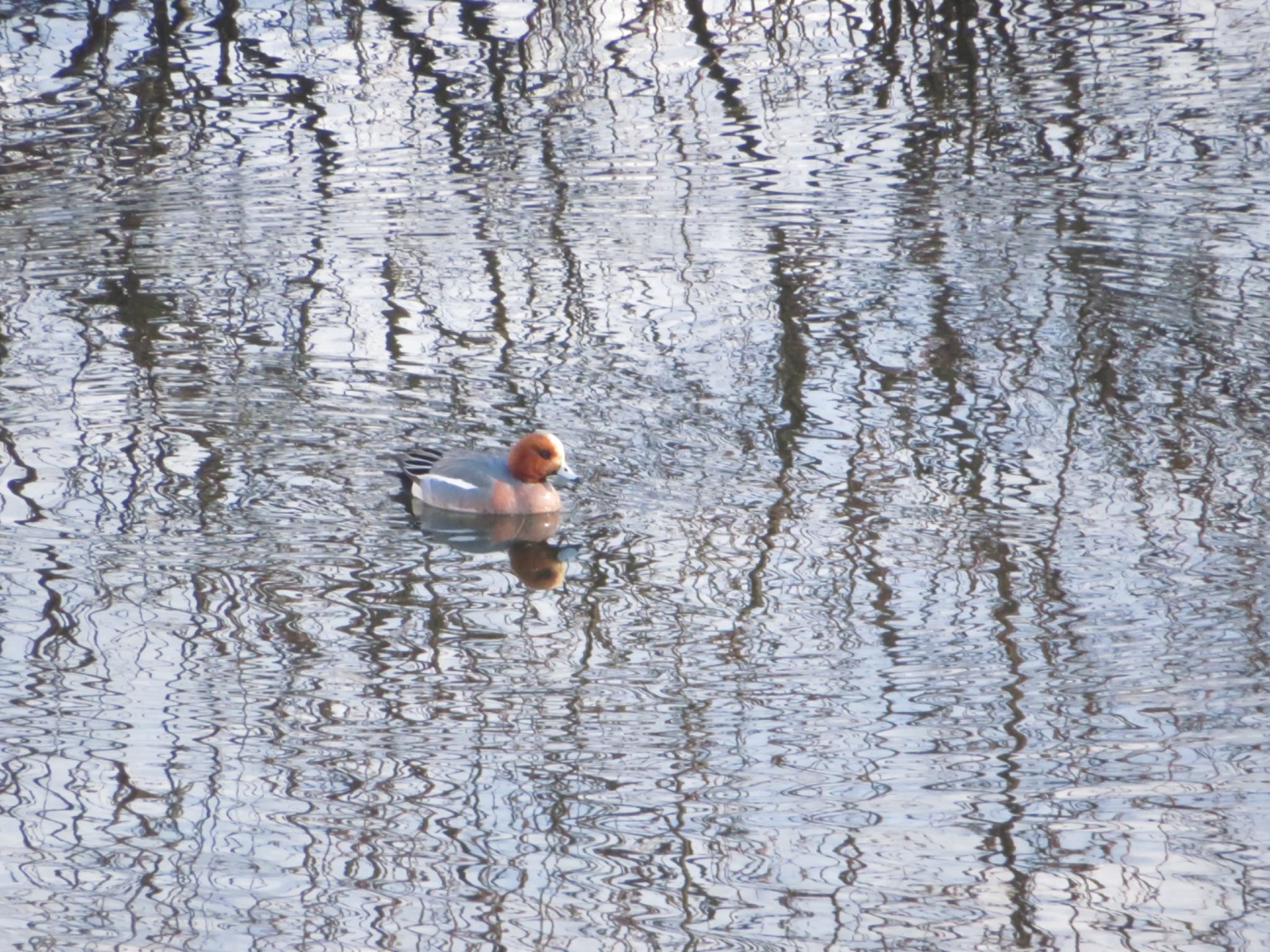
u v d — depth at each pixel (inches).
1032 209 1016.2
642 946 415.5
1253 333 831.1
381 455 737.0
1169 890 434.6
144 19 1317.7
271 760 501.7
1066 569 615.5
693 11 1346.0
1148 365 800.9
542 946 414.9
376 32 1307.8
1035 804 472.1
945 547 636.1
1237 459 701.3
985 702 528.4
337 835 464.4
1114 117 1162.0
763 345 840.3
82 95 1208.2
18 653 563.8
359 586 619.8
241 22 1315.2
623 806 476.7
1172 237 960.9
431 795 483.2
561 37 1299.2
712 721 520.4
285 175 1093.1
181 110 1186.6
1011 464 706.8
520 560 643.5
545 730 518.3
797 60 1279.5
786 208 1027.9
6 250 981.8
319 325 876.0
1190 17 1360.7
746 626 583.2
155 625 586.2
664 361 823.7
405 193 1063.0
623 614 596.1
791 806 475.2
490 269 949.2
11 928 422.6
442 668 557.6
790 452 724.0
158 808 475.5
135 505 682.8
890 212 1019.9
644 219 1018.1
